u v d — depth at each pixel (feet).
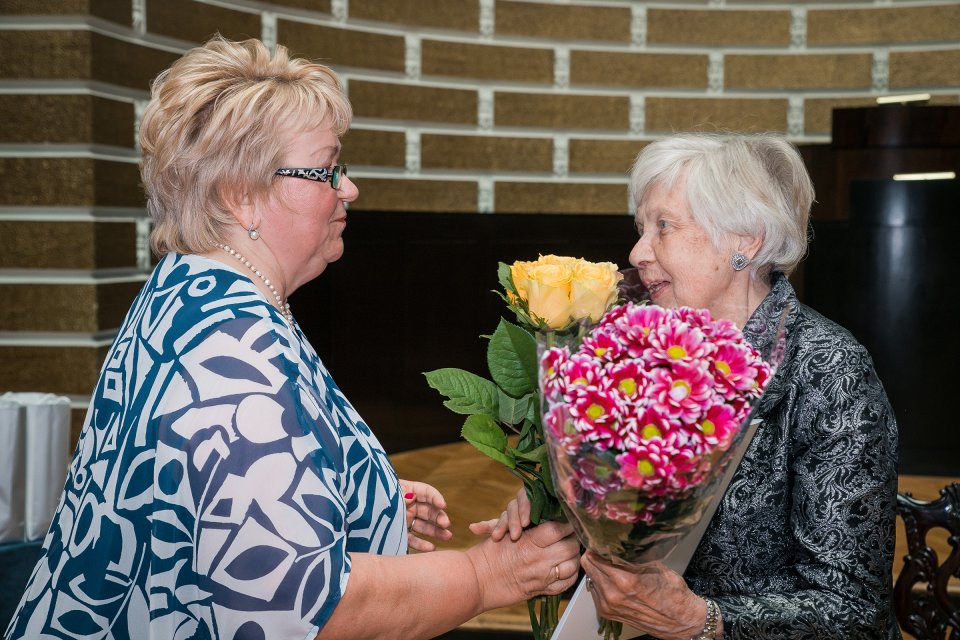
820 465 4.25
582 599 3.88
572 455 3.17
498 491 15.37
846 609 4.08
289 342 3.60
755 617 3.99
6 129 13.74
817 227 15.72
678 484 3.08
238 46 3.91
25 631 3.57
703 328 3.23
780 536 4.43
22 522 7.57
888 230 15.35
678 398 2.97
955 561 5.55
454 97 20.47
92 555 3.47
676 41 21.56
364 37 19.12
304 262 4.01
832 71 21.49
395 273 18.37
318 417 3.56
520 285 3.66
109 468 3.49
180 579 3.33
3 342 14.07
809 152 17.42
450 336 19.03
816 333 4.42
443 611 3.75
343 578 3.36
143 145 3.84
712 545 4.46
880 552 4.16
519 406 3.98
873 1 21.25
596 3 21.24
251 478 3.24
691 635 3.96
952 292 15.20
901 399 15.60
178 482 3.29
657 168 4.47
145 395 3.46
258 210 3.81
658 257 4.49
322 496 3.33
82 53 13.56
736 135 4.58
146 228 15.17
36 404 7.66
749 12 21.50
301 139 3.79
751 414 3.22
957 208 15.05
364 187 19.47
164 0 15.19
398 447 18.57
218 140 3.67
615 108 21.58
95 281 14.01
